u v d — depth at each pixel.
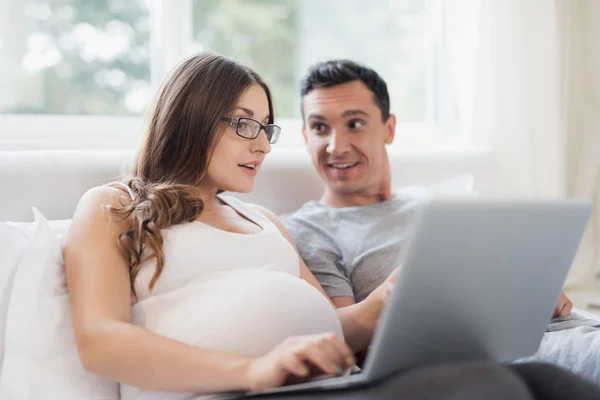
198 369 0.91
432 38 2.45
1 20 1.79
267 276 1.08
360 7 2.41
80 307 0.99
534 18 2.12
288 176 1.66
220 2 2.15
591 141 2.19
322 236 1.54
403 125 2.38
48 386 1.02
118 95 1.98
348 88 1.60
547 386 0.91
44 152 1.34
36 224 1.11
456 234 0.81
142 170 1.26
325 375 1.02
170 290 1.11
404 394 0.80
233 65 1.28
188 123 1.23
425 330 0.88
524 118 2.13
